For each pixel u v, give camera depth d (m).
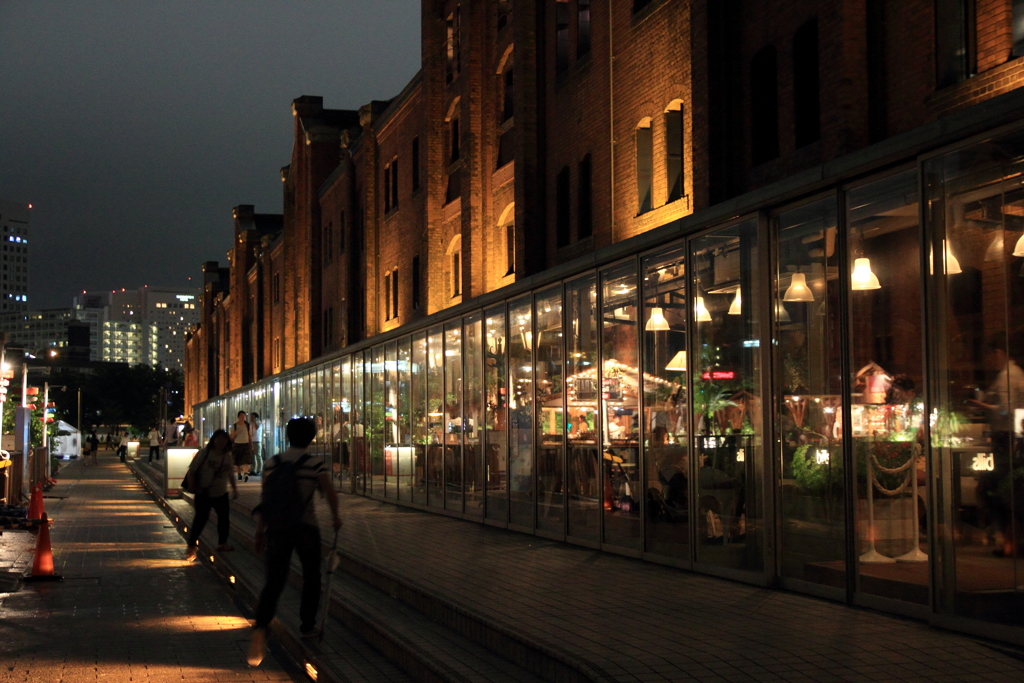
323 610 9.41
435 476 20.78
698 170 14.01
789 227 10.05
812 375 9.63
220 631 10.46
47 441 42.72
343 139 37.78
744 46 13.66
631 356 12.91
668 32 15.65
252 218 67.56
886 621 8.15
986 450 7.63
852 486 9.04
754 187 13.32
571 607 8.87
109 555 17.12
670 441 11.88
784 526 9.96
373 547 13.98
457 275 26.72
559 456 14.91
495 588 10.02
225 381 75.00
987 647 7.12
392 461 24.00
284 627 9.95
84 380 141.62
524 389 16.34
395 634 8.77
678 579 10.67
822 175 9.25
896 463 8.54
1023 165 7.39
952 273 8.01
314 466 9.18
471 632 8.54
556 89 19.98
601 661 6.70
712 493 11.02
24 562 15.45
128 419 139.12
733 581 10.52
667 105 15.67
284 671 8.81
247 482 32.66
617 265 13.40
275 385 41.72
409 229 30.25
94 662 8.93
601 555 12.98
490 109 23.70
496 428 17.50
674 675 6.34
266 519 9.00
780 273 10.18
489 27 23.81
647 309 12.60
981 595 7.57
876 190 8.88
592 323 14.06
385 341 24.88
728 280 10.91
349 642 9.37
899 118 10.84
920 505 8.27
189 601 12.37
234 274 68.25
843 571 9.10
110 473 55.31
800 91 12.48
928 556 8.04
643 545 12.38
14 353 28.61
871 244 8.91
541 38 20.67
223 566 15.08
